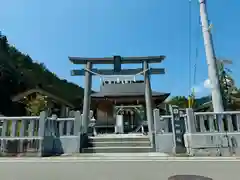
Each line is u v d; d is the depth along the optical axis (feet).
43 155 22.43
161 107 66.90
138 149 25.86
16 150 22.50
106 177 12.38
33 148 22.50
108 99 57.88
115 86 61.98
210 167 14.89
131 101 58.85
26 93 60.49
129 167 15.15
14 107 65.57
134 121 57.67
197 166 15.30
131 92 58.75
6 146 22.72
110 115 61.46
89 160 18.39
